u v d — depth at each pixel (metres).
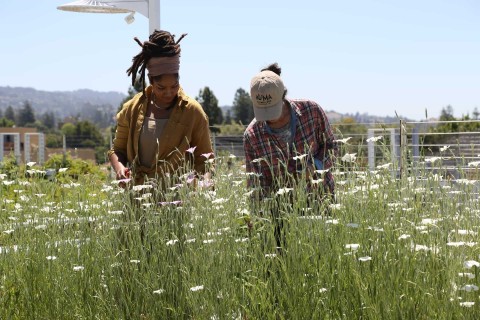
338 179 4.55
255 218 4.11
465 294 3.33
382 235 3.73
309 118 4.77
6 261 4.38
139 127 4.80
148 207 4.25
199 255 3.84
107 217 4.48
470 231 3.65
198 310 3.69
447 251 3.50
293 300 3.63
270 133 4.74
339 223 3.89
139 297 3.97
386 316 3.35
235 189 4.46
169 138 4.75
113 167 4.93
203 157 4.83
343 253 3.69
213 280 3.77
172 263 3.96
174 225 4.21
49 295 4.14
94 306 4.03
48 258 4.20
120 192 4.52
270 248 4.00
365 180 4.22
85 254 4.31
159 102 4.86
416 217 3.90
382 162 4.49
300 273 3.69
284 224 3.97
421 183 4.21
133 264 4.07
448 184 4.12
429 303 3.37
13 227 4.82
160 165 4.75
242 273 3.85
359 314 3.51
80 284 4.15
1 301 4.12
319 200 4.22
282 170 4.76
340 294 3.58
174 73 4.64
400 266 3.54
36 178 5.34
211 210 4.00
